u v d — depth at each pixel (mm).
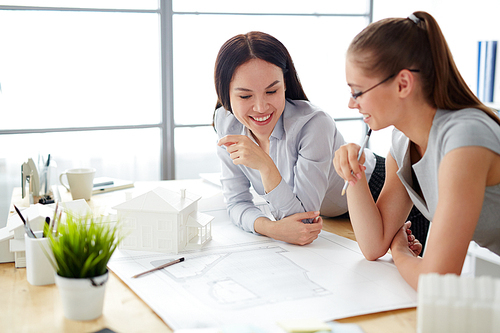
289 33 3387
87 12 2934
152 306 774
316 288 855
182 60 3180
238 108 1253
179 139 3266
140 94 3127
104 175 3107
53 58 2895
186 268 958
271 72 1206
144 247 1071
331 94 3576
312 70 3494
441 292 595
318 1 3438
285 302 792
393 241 1030
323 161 1280
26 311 768
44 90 2898
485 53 2836
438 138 874
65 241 728
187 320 724
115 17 3000
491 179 861
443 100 874
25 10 2799
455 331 591
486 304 583
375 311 761
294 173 1328
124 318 744
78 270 728
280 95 1247
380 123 913
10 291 849
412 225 1553
